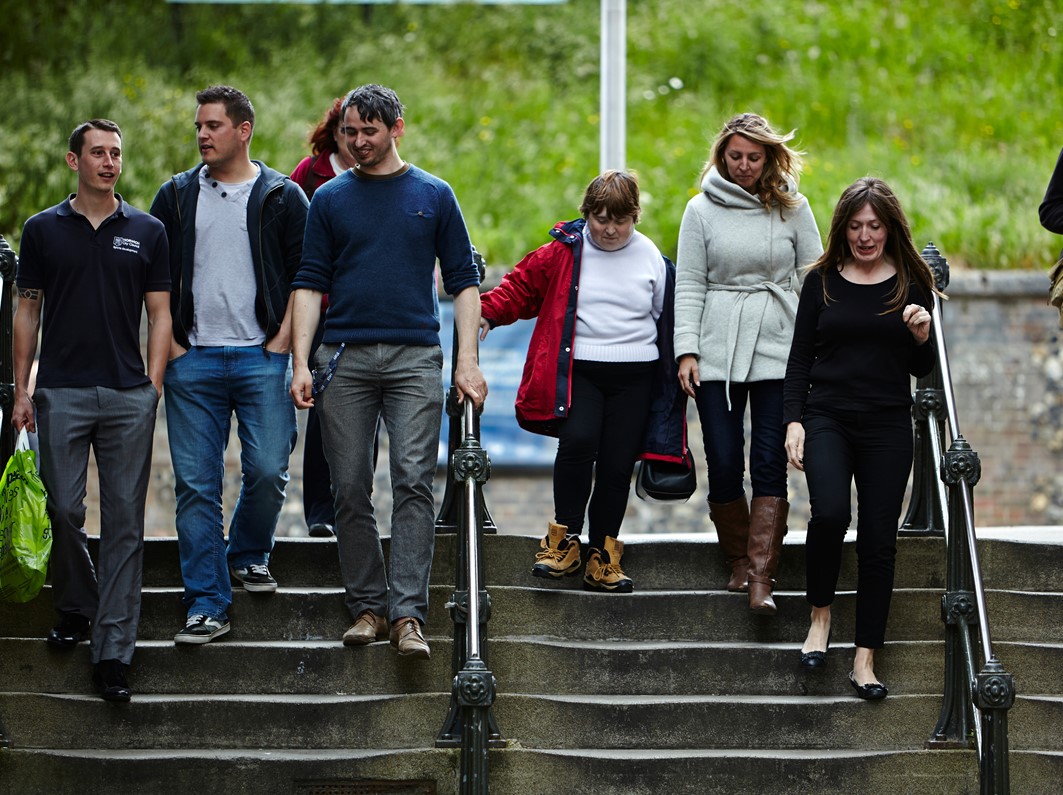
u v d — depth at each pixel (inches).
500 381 1050.1
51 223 510.9
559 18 1514.5
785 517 546.0
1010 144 1357.0
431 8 1521.9
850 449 522.0
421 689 530.0
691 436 1060.5
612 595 562.3
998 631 565.3
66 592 520.4
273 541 568.1
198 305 530.3
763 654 540.4
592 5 1526.8
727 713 522.9
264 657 530.6
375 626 527.2
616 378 551.2
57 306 509.4
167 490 1060.5
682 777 504.7
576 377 550.9
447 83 1441.9
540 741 520.7
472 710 470.6
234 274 531.2
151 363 517.3
